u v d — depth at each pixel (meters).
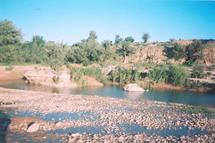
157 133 26.95
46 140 23.44
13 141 22.89
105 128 27.77
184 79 72.50
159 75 75.38
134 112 36.03
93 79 73.81
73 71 71.56
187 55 120.69
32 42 111.12
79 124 28.75
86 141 23.48
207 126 30.48
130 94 57.81
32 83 66.62
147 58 129.12
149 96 56.38
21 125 27.44
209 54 118.75
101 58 109.50
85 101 42.41
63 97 45.28
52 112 33.62
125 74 76.12
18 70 78.25
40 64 94.75
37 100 41.22
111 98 47.72
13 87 59.31
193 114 37.00
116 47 143.12
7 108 35.03
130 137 25.02
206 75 80.69
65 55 105.56
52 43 118.06
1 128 26.34
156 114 35.62
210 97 58.09
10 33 94.25
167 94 60.66
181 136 26.02
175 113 37.16
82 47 109.56
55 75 66.75
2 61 92.62
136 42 160.88
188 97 57.31
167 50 132.00
